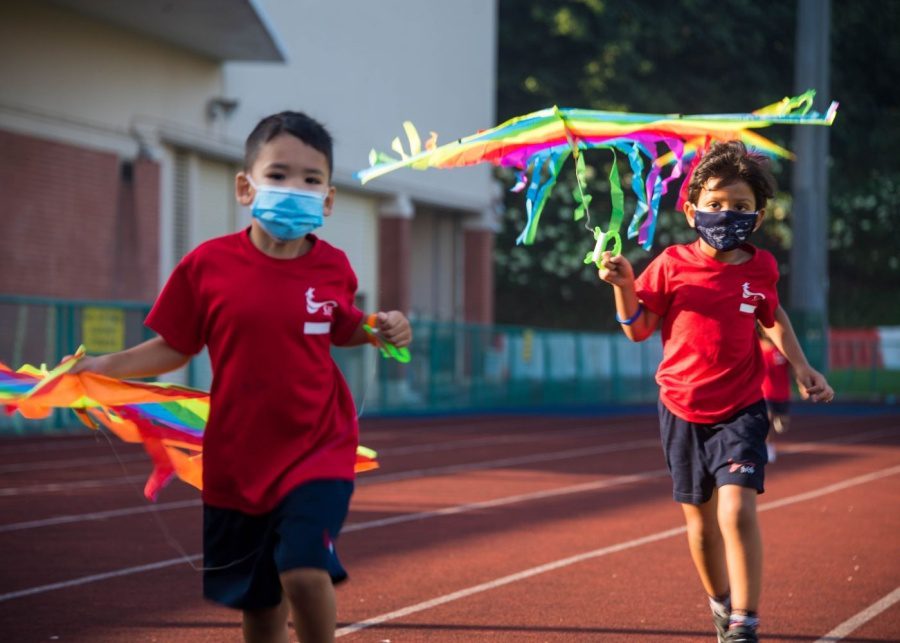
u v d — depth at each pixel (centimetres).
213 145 2306
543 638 589
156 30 2128
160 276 2198
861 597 689
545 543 875
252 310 406
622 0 4169
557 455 1655
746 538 497
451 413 2709
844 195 4809
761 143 533
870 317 5250
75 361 409
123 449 1648
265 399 406
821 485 1273
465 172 3197
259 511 405
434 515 1025
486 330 2838
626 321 533
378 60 2792
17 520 986
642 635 596
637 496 1168
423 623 619
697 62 4350
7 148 1870
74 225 2008
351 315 424
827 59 3391
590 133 508
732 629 491
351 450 417
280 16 2452
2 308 1780
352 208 2777
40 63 1934
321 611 380
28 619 628
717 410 524
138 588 709
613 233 515
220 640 585
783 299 4888
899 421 2567
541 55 4294
